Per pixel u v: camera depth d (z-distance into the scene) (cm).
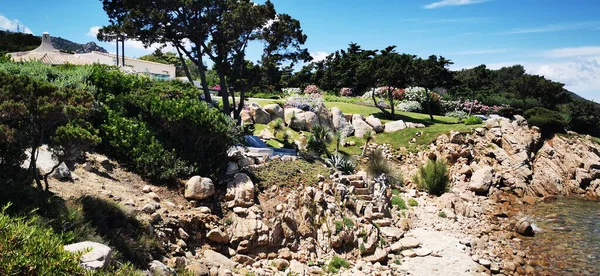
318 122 4116
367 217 2297
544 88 7388
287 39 3569
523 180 3859
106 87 2462
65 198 1391
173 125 2122
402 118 4931
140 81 2658
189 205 1809
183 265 1434
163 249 1464
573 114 6862
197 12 3450
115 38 3575
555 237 2564
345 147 3912
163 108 2141
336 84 8256
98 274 721
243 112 3944
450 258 2105
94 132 1472
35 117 1287
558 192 3866
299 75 9312
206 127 2102
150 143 2017
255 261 1727
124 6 3547
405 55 4822
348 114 4431
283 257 1798
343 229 2025
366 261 1964
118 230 1365
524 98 7762
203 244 1681
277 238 1859
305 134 3859
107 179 1723
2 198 1140
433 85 5275
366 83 4984
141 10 3366
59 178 1528
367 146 3978
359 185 2536
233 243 1744
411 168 3722
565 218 3006
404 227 2442
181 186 1888
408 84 4944
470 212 2922
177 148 2117
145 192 1758
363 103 5750
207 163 2112
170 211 1689
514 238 2533
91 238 1175
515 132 4297
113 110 2136
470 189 3556
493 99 7419
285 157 2562
